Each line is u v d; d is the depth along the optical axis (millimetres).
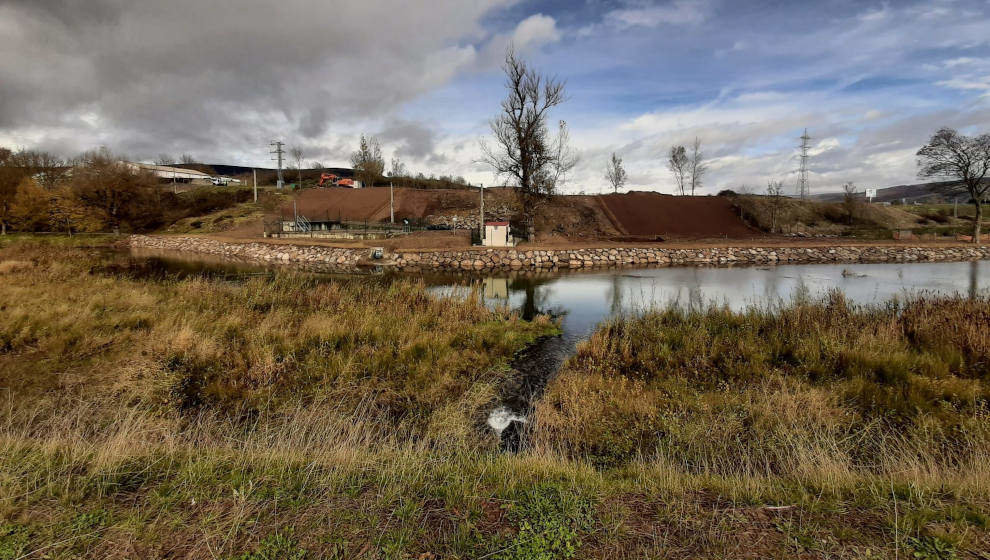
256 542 2510
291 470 3533
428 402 6770
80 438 4254
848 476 3602
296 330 9570
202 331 9148
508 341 9961
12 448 3691
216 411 6113
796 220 43094
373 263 27469
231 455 3865
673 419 5777
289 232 38531
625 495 3283
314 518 2783
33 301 11070
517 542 2539
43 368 7344
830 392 6254
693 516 2900
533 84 30859
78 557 2363
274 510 2855
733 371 7344
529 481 3523
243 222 44156
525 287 19531
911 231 39844
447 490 3225
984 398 5805
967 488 3211
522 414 6633
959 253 29500
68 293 12180
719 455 4941
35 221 42062
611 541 2578
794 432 5117
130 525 2645
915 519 2754
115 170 42250
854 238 36562
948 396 5945
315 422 5508
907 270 23859
